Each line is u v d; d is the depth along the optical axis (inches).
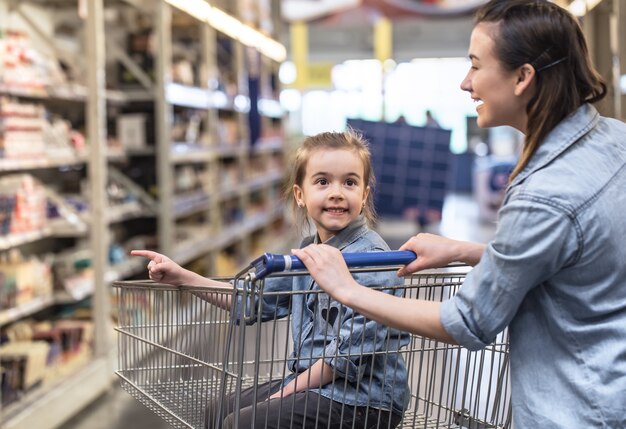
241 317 65.6
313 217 81.1
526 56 60.3
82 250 204.7
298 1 540.1
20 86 168.6
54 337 182.2
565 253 57.9
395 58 745.6
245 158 358.6
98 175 197.8
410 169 499.2
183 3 253.4
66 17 228.8
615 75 185.9
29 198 175.6
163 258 85.4
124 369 86.0
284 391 75.0
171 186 251.0
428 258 71.0
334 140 80.9
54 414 164.1
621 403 57.6
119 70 246.5
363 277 74.3
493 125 64.9
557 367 60.5
